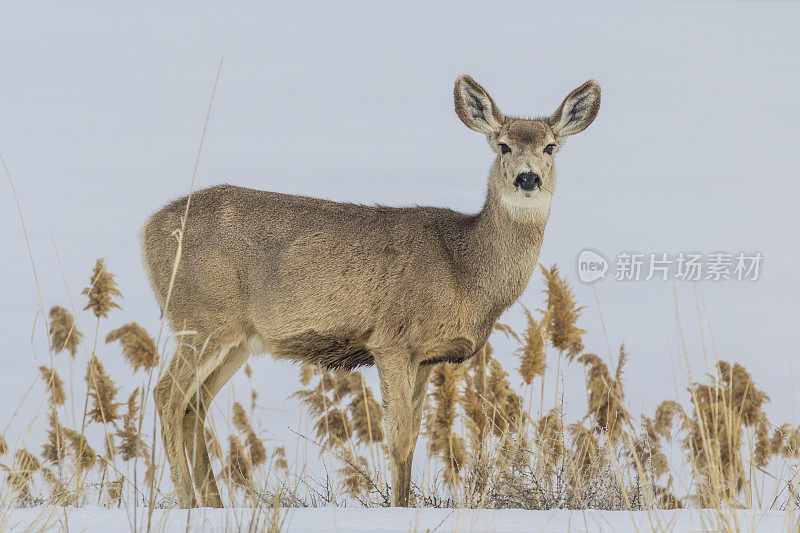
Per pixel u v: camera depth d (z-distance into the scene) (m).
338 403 21.03
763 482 15.70
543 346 20.67
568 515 13.04
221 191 19.64
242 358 19.91
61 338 19.19
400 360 18.28
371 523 12.20
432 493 18.00
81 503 15.99
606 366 20.27
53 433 17.94
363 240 18.66
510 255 18.56
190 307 19.11
